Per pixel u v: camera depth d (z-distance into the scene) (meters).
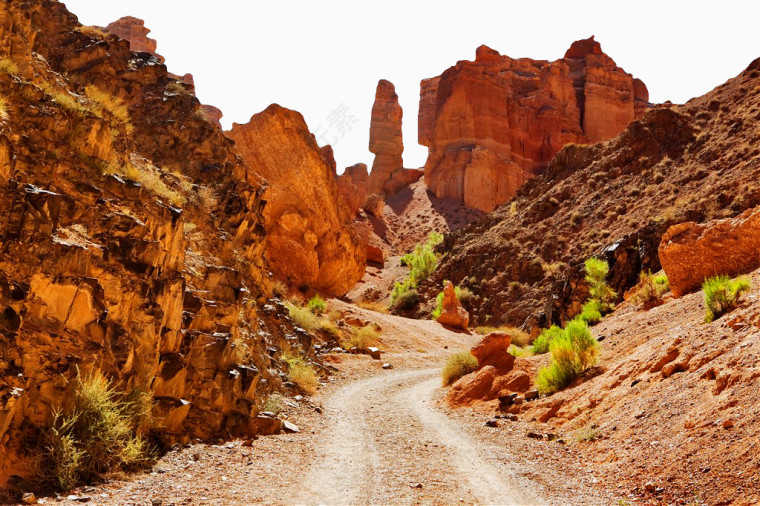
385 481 8.45
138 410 8.93
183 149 19.27
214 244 16.67
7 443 7.15
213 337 11.45
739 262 15.93
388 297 69.00
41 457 7.29
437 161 120.06
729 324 10.48
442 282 65.38
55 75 12.92
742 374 8.43
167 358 10.20
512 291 55.91
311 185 36.69
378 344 30.45
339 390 18.22
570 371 13.98
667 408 9.37
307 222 35.88
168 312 10.46
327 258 37.31
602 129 121.19
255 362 14.77
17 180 8.63
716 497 6.79
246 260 18.80
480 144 115.06
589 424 10.91
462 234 78.62
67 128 10.26
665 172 56.09
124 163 12.61
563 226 59.88
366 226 95.12
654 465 8.07
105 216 9.61
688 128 59.06
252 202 19.47
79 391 7.97
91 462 7.70
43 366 7.78
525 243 61.88
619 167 62.88
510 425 12.53
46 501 6.72
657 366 11.09
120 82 20.09
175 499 7.24
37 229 8.25
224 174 19.11
